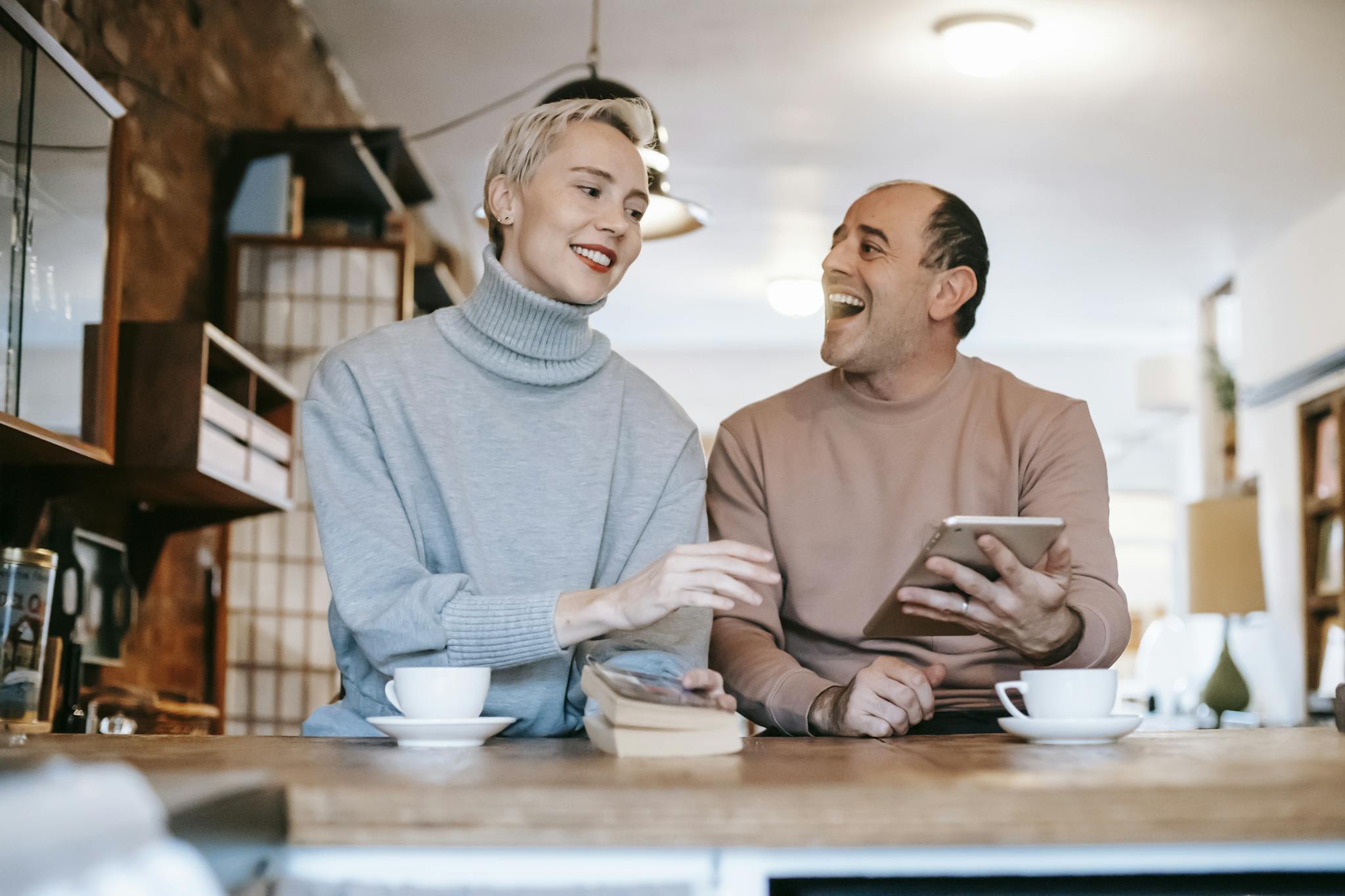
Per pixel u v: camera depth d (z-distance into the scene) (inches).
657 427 72.1
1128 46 201.0
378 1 189.3
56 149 94.1
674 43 200.8
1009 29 188.9
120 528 128.5
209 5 153.9
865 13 190.5
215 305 155.6
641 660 62.5
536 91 219.6
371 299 157.3
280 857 35.2
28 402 91.1
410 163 184.4
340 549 62.5
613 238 67.7
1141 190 264.4
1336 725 65.5
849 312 86.1
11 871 20.1
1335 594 264.2
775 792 34.7
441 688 54.7
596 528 67.3
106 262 102.3
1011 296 342.3
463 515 64.3
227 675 151.1
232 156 158.9
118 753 48.4
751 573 53.2
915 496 82.8
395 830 34.7
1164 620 346.3
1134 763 43.8
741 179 260.5
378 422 64.7
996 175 257.1
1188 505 263.9
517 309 66.8
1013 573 61.6
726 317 371.6
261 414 147.1
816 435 86.3
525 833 34.5
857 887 37.2
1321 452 275.7
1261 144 240.4
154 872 24.5
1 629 73.0
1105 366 400.2
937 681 69.4
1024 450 82.7
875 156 247.4
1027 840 34.5
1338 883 37.2
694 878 35.3
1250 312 307.1
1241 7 189.2
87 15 121.9
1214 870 35.6
